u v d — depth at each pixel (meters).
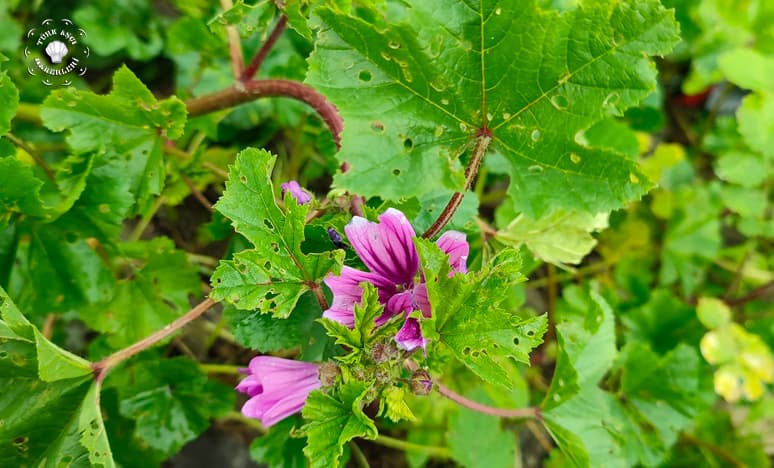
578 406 0.25
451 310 0.17
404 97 0.18
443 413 0.34
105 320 0.26
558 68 0.18
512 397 0.33
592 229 0.26
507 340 0.17
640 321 0.38
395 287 0.18
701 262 0.44
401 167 0.17
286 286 0.18
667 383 0.31
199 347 0.35
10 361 0.19
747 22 0.45
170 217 0.36
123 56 0.37
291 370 0.19
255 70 0.26
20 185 0.21
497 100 0.18
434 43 0.17
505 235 0.26
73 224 0.23
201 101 0.27
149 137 0.24
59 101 0.22
